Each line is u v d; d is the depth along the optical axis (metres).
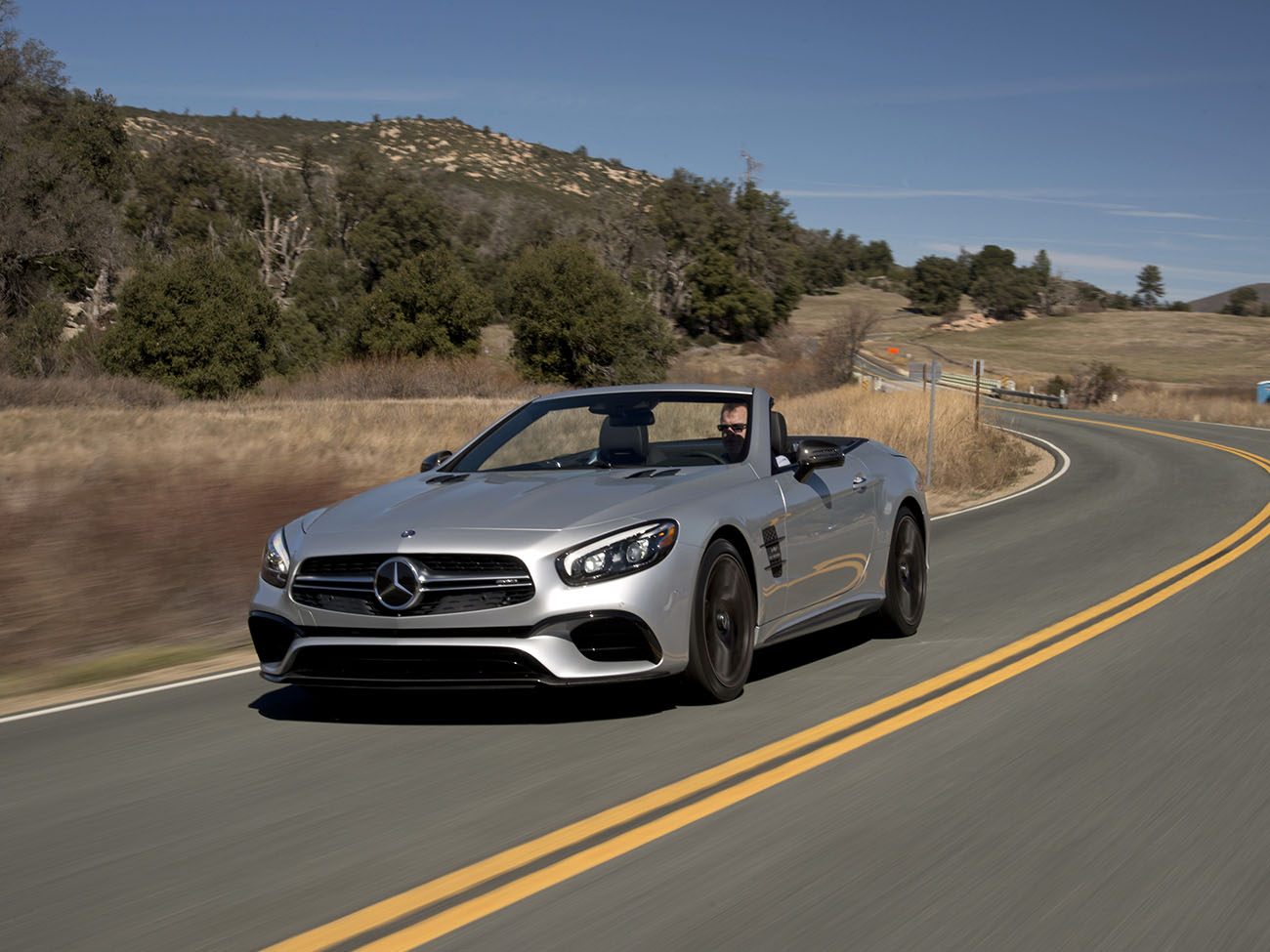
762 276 130.75
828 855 3.43
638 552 4.77
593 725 4.91
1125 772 4.25
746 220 130.00
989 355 134.25
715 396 6.18
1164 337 154.88
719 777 4.18
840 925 2.96
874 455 7.03
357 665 4.82
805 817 3.76
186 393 47.78
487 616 4.62
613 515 4.91
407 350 72.88
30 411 29.17
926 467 20.36
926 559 7.29
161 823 3.90
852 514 6.34
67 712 5.70
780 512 5.63
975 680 5.75
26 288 58.50
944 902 3.09
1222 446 28.52
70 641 7.63
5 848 3.72
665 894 3.16
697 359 94.31
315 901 3.17
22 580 8.71
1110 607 7.86
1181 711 5.14
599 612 4.64
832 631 7.18
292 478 12.33
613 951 2.82
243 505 10.94
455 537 4.76
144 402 35.66
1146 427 37.97
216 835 3.75
